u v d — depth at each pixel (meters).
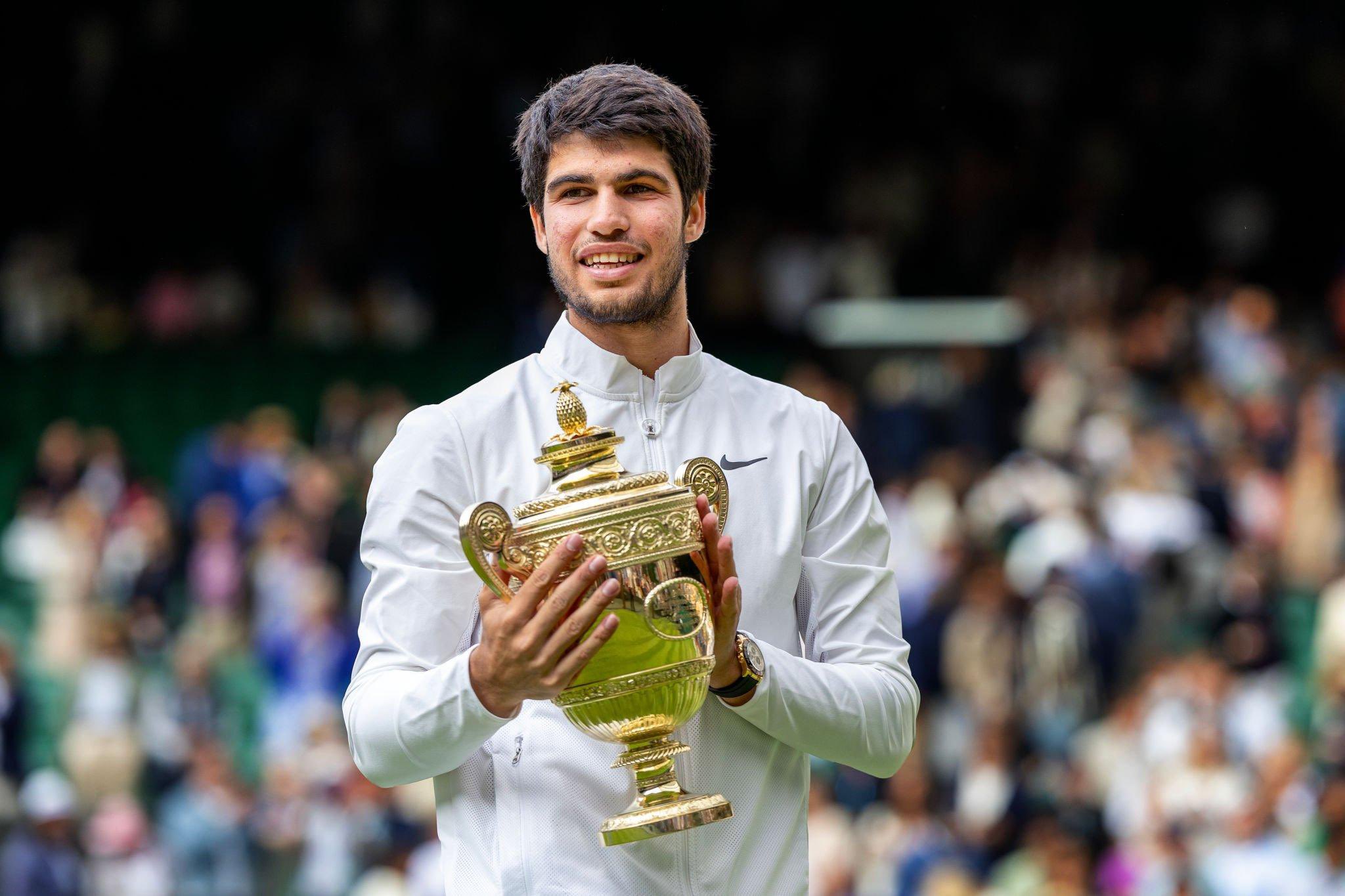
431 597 5.65
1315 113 42.00
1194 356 30.88
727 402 6.07
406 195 42.00
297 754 22.14
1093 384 29.39
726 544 5.27
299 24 44.44
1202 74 42.62
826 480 6.09
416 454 5.79
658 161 5.75
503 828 5.66
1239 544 25.64
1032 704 22.00
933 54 43.62
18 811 21.20
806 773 6.02
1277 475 27.88
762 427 6.05
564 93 5.78
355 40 43.62
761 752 5.83
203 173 43.75
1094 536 23.53
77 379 37.91
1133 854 17.83
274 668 24.88
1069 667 22.16
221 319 40.16
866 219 39.94
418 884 18.98
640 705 5.29
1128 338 31.69
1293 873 16.92
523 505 5.33
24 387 37.62
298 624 25.06
